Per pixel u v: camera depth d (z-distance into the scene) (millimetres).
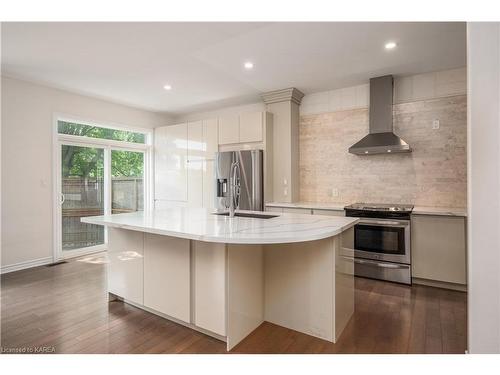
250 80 3840
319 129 4355
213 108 5352
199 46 2834
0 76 3562
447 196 3461
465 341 2029
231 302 1982
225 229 1908
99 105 4703
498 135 1429
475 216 1477
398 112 3730
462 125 3367
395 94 3748
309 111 4441
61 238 4227
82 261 4125
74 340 2068
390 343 2014
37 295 2887
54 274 3537
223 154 4562
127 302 2725
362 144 3656
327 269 2055
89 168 4660
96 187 4766
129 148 5258
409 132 3670
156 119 5680
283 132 4312
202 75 3637
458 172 3398
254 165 4238
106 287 3111
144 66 3357
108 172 4906
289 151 4266
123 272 2637
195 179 5023
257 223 2166
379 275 3348
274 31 2568
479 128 1460
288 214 2744
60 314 2477
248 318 2146
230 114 5262
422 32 2576
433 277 3070
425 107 3568
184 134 5176
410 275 3174
